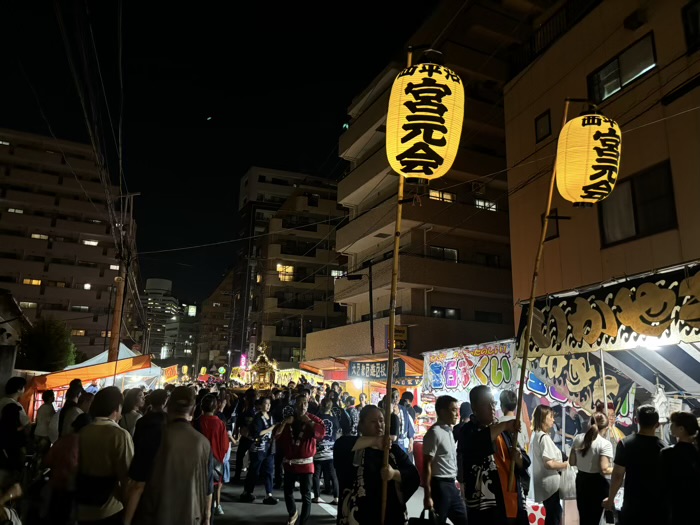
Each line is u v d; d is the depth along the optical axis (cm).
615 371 964
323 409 1038
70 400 785
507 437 487
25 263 5225
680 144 1151
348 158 3244
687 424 487
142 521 395
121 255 1716
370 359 2541
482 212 2658
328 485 1084
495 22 2553
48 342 2348
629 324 700
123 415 698
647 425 498
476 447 474
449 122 518
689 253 1107
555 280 1474
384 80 2836
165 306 13338
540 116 1619
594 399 842
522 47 1902
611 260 1298
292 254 5106
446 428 591
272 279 5100
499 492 456
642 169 1239
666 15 1217
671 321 641
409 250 2614
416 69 540
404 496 414
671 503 473
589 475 602
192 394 446
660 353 869
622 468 500
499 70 2650
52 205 5400
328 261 5175
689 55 1148
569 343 794
